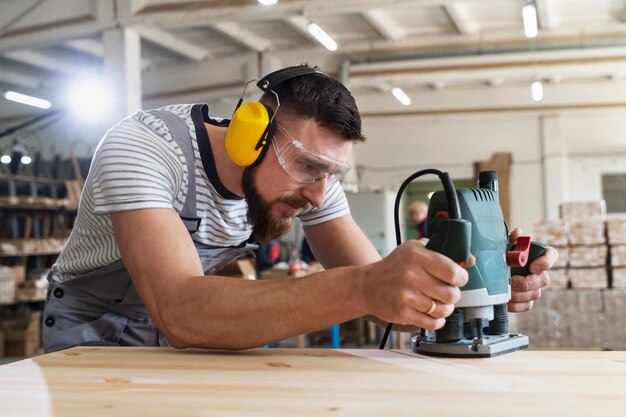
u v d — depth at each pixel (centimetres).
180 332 112
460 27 796
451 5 727
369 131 1067
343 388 86
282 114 120
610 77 963
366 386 87
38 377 94
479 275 111
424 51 860
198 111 139
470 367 99
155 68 936
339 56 880
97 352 117
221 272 452
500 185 1016
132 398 81
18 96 747
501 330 120
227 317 108
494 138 1027
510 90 1010
